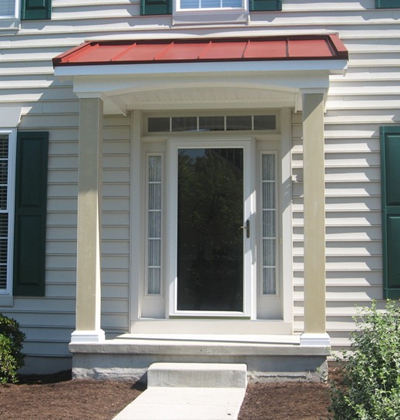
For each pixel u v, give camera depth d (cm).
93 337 671
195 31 788
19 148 806
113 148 795
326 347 639
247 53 674
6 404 588
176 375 631
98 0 808
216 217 775
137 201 784
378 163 761
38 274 791
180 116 794
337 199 761
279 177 778
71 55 698
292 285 755
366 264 752
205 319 760
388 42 770
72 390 634
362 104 768
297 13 778
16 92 817
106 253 785
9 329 714
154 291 788
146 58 668
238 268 767
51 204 800
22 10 822
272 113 781
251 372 653
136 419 520
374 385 430
